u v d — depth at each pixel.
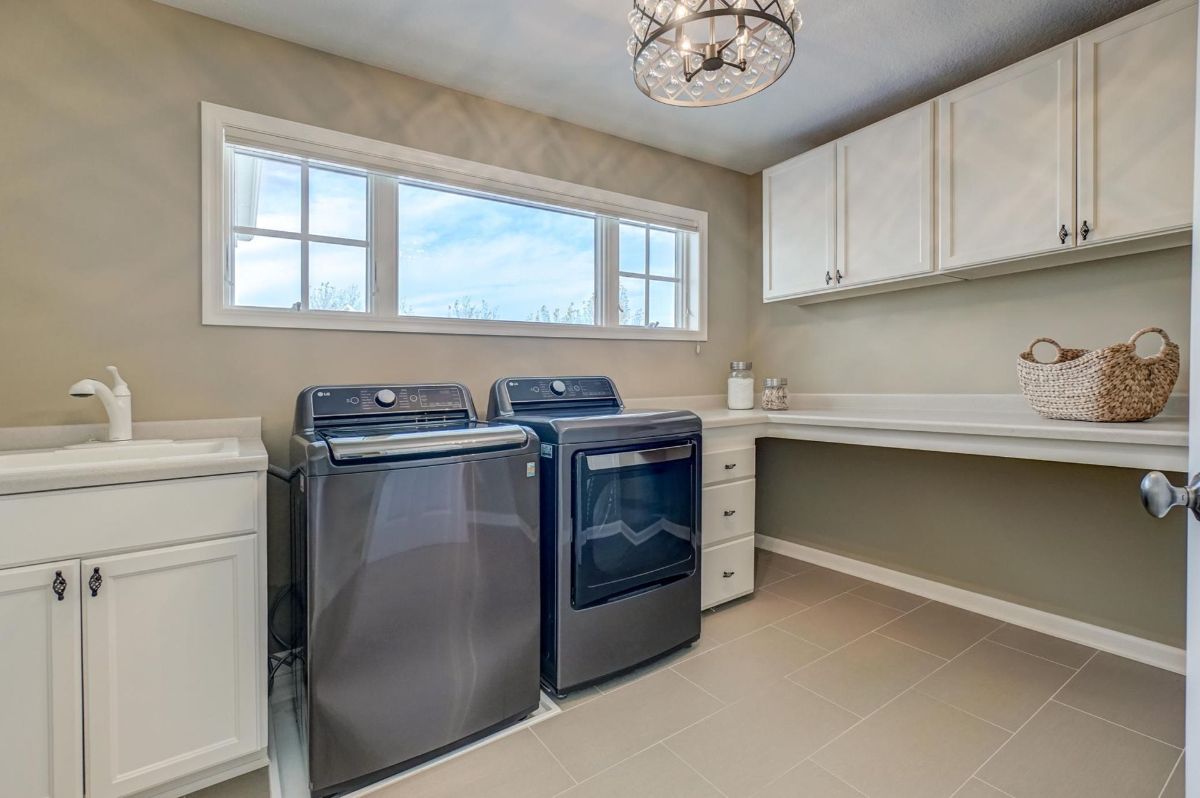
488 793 1.45
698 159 3.19
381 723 1.51
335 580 1.45
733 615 2.50
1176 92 1.67
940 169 2.25
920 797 1.41
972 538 2.52
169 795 1.42
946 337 2.56
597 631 1.92
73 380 1.71
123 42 1.76
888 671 2.01
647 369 3.02
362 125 2.16
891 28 1.99
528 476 1.79
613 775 1.51
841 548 3.06
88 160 1.72
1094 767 1.51
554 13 1.89
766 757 1.57
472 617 1.66
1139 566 2.05
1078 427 1.75
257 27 1.94
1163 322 1.95
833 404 3.04
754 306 3.46
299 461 1.58
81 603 1.29
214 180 1.89
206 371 1.89
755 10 1.37
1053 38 2.05
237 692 1.47
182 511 1.40
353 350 2.16
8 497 1.22
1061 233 1.91
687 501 2.21
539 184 2.58
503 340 2.53
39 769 1.26
